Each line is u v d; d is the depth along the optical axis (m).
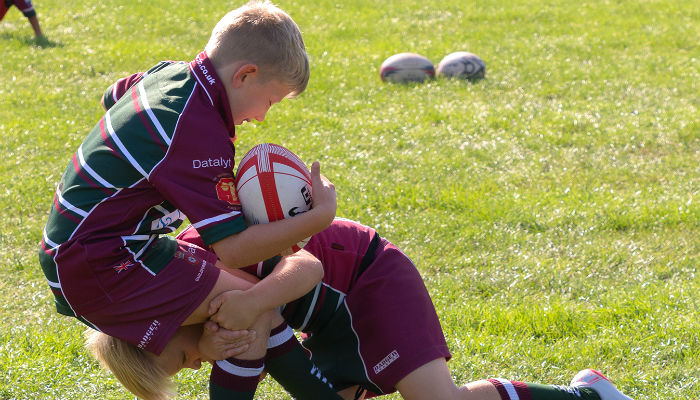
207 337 7.78
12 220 17.14
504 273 14.52
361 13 46.06
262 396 10.61
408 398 8.18
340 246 8.59
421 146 22.48
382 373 8.18
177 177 7.09
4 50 34.22
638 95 28.88
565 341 11.94
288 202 7.61
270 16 7.52
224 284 7.71
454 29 42.38
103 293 7.37
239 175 7.79
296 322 8.52
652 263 15.12
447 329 12.22
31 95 27.69
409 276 8.59
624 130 24.19
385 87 29.86
